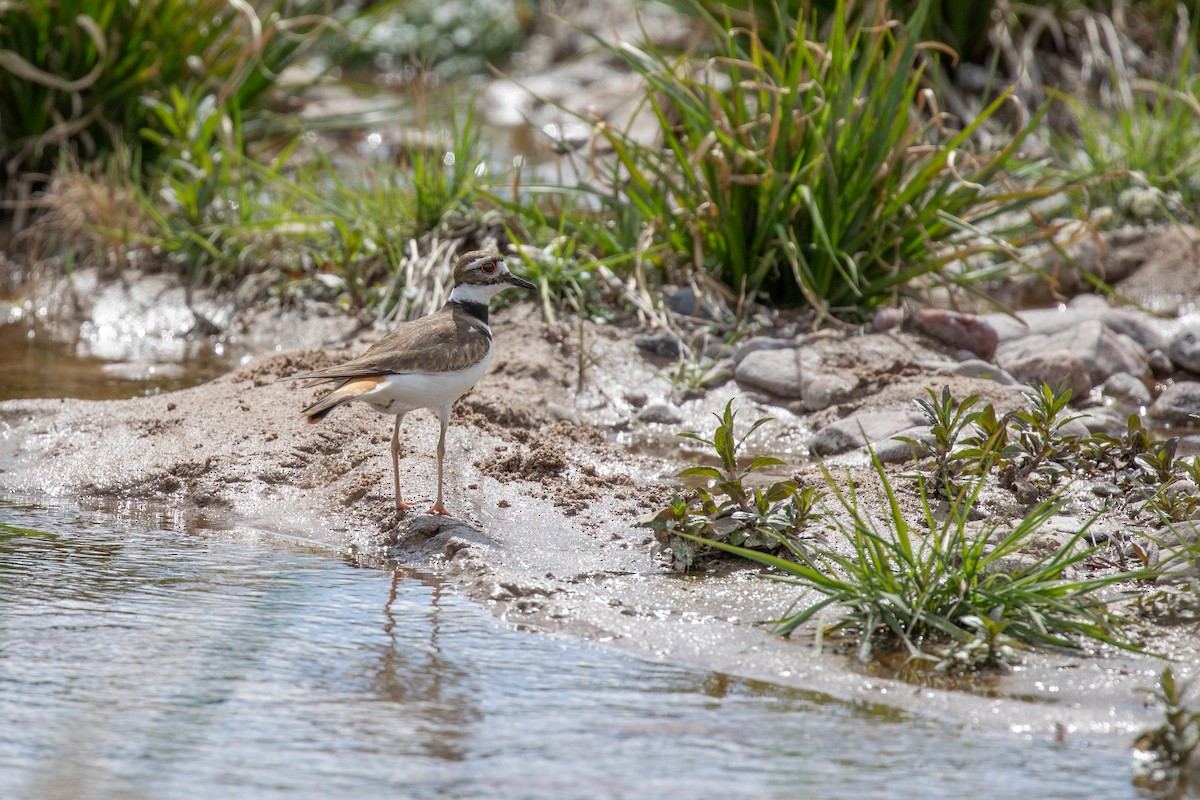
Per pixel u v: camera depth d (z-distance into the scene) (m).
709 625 8.27
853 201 14.16
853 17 19.81
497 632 8.17
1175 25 22.72
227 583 8.88
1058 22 22.62
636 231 14.91
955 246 14.91
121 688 7.25
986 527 8.65
